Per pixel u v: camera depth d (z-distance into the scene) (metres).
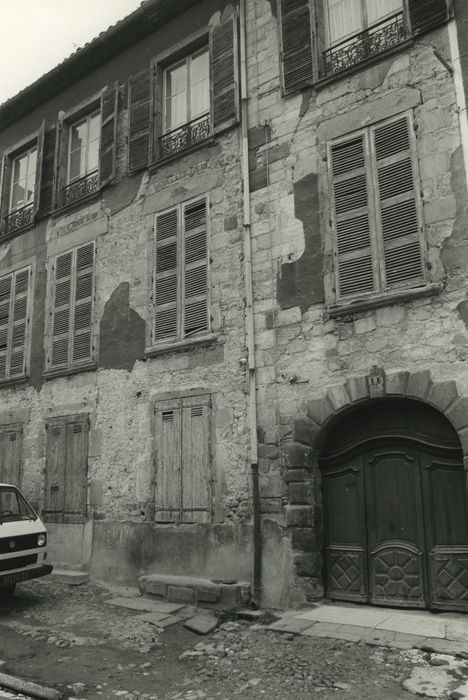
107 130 11.77
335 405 7.78
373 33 8.64
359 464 7.83
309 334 8.23
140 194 10.91
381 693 5.12
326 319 8.11
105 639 6.95
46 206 12.63
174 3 10.88
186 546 8.88
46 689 5.49
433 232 7.44
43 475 11.18
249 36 9.93
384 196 7.94
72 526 10.46
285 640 6.54
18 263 12.88
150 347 9.97
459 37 7.70
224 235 9.52
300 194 8.73
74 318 11.43
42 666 6.18
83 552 10.18
